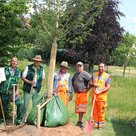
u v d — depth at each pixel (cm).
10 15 1099
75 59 4116
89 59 3912
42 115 957
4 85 1019
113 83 2572
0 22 1091
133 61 4162
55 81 1038
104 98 1080
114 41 3938
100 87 1073
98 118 1091
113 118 1362
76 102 1082
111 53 4138
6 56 1111
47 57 3806
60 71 1072
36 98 995
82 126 1088
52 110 957
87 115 1331
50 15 984
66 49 3931
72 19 999
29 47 1144
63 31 1005
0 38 1095
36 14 991
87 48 3853
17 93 1020
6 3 1097
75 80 1077
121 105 1661
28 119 969
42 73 1026
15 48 1122
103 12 3766
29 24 1107
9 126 988
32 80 1009
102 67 1070
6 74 1016
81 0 967
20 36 1120
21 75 1121
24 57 1186
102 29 3806
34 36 1120
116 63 5353
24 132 918
